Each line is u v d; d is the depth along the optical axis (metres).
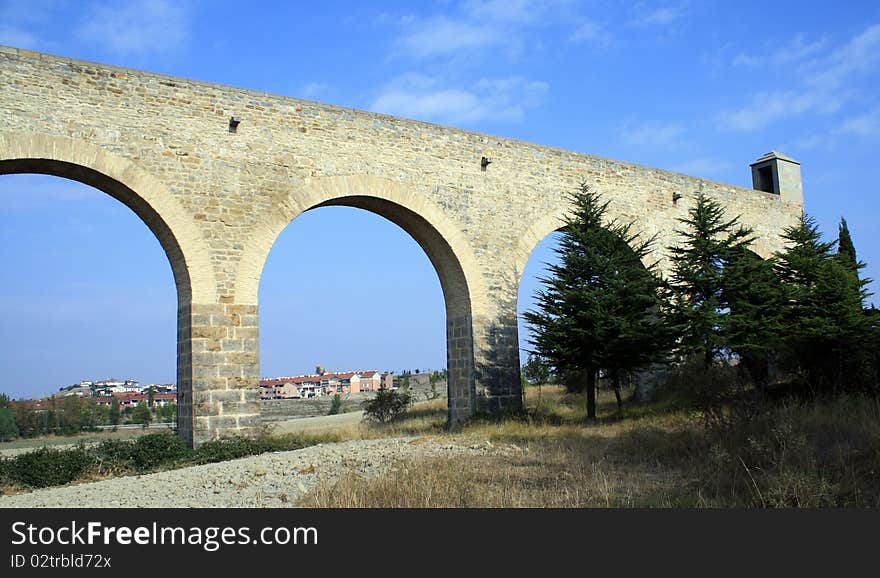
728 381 16.44
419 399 51.88
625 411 22.83
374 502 10.39
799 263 24.95
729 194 30.28
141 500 11.66
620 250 22.50
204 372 17.72
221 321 18.12
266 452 17.45
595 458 14.06
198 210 18.17
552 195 24.97
